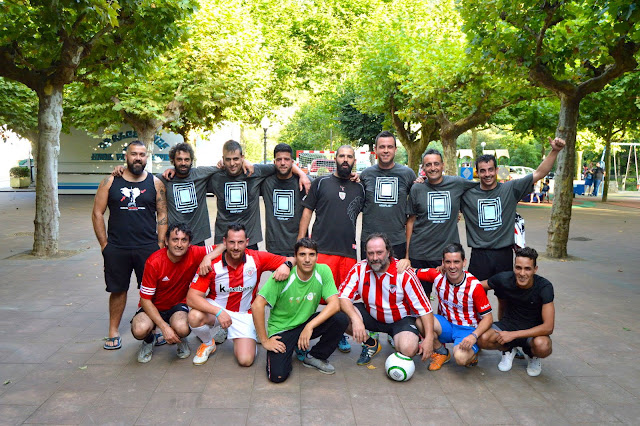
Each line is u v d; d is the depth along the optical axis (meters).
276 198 5.43
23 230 12.39
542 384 4.20
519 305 4.47
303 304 4.39
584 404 3.85
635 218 16.59
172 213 5.27
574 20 8.27
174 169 5.32
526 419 3.62
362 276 4.53
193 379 4.20
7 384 4.05
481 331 4.27
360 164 23.39
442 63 12.07
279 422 3.53
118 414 3.60
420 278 4.81
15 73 8.84
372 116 22.48
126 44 8.75
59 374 4.25
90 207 17.81
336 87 24.80
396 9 20.75
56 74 8.84
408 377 4.17
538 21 7.73
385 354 4.86
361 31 23.45
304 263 4.21
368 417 3.62
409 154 17.94
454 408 3.77
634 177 37.22
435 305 6.39
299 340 4.22
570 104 9.32
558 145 5.01
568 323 5.76
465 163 27.30
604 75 8.66
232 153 5.17
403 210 5.34
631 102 15.51
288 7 25.16
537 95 12.26
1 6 6.96
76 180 22.34
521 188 5.14
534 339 4.25
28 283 7.29
